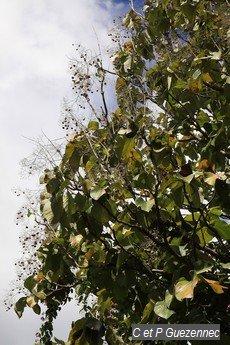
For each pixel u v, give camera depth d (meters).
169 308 3.56
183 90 4.62
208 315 3.87
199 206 3.81
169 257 3.96
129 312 4.58
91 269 4.22
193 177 3.74
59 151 4.28
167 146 4.36
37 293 4.96
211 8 5.54
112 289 4.14
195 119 4.60
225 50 5.08
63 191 3.93
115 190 4.15
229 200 3.60
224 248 4.05
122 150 4.30
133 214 4.10
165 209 4.12
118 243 4.03
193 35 5.54
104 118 4.68
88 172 4.20
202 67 4.50
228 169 4.41
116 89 5.20
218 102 4.77
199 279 3.27
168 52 5.22
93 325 3.92
